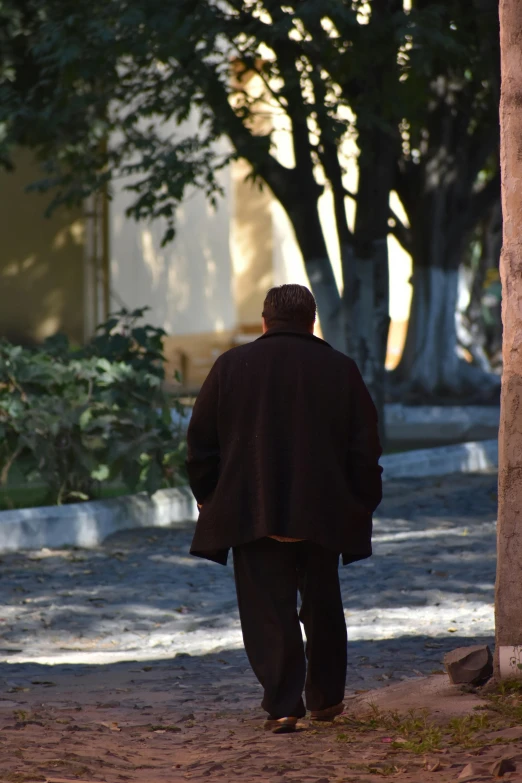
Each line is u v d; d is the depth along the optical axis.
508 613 10.71
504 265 10.61
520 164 10.46
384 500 29.19
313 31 29.84
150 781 8.12
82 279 49.75
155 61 32.56
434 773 7.80
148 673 14.21
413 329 49.19
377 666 13.47
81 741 9.66
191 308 60.62
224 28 30.36
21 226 49.19
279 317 10.16
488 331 68.25
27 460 25.33
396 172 47.59
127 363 27.30
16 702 12.12
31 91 33.88
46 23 31.41
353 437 9.85
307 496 9.53
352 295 36.38
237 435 9.74
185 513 27.31
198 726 10.62
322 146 36.22
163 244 33.00
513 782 7.17
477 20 31.98
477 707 10.02
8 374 24.86
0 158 38.84
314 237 36.78
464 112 45.75
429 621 16.72
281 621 9.68
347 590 19.45
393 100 30.81
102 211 49.84
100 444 25.56
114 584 20.67
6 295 49.19
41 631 17.72
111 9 29.30
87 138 35.94
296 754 8.87
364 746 9.03
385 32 29.89
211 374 9.95
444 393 48.66
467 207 48.44
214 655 15.41
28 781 7.91
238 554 9.88
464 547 22.70
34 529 23.56
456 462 34.94
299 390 9.73
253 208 75.25
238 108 33.72
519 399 10.58
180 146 32.66
